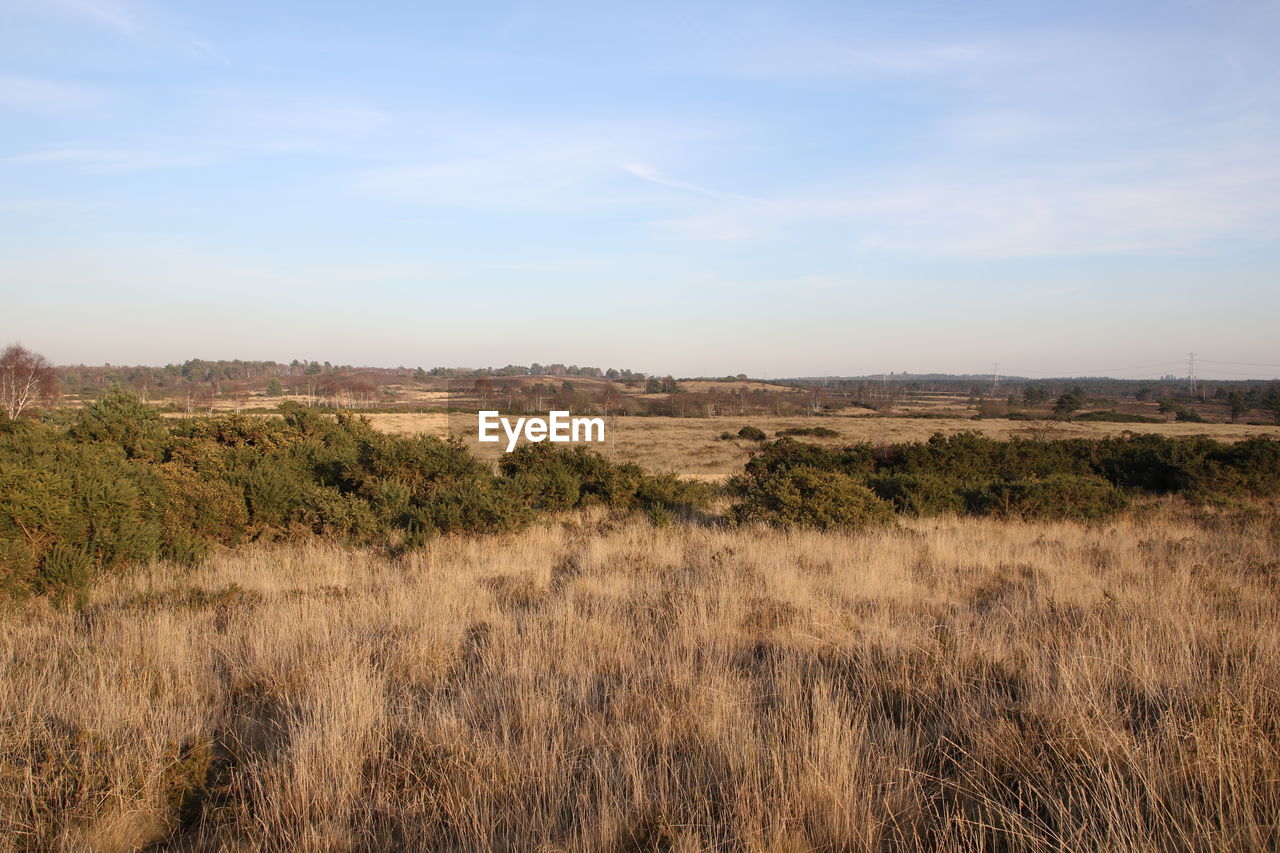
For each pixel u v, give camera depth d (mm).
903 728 4344
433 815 3482
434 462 13438
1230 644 5367
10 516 7359
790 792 3516
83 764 3662
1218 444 21250
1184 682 4711
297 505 11078
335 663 5055
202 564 9102
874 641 5875
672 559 10125
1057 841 3107
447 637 6078
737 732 4141
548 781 3764
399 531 11102
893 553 10227
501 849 3281
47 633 6293
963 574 9141
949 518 14352
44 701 4590
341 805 3533
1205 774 3422
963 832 3229
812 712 4473
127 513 8539
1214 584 8109
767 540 11320
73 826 3348
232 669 5316
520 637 6016
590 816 3424
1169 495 19016
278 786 3596
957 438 23312
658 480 16109
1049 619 6668
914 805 3488
